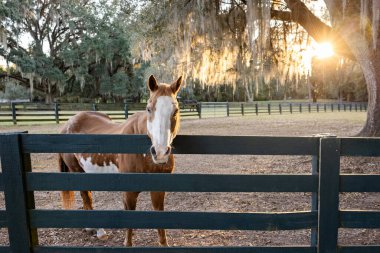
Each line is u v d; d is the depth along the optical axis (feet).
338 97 130.00
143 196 16.26
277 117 71.00
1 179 6.82
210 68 38.63
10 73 87.35
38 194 16.81
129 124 10.02
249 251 7.19
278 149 6.97
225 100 136.87
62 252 7.19
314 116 74.28
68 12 71.77
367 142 6.80
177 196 16.01
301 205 14.01
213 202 14.89
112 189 7.00
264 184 7.02
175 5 29.89
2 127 45.50
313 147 6.94
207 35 32.50
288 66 35.78
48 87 89.76
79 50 79.00
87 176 6.96
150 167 9.00
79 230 11.94
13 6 64.95
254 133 39.55
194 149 7.05
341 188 6.93
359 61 24.31
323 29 27.66
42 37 81.30
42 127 45.68
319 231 7.06
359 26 22.67
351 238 10.48
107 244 10.75
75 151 6.93
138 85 86.43
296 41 34.30
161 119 6.84
